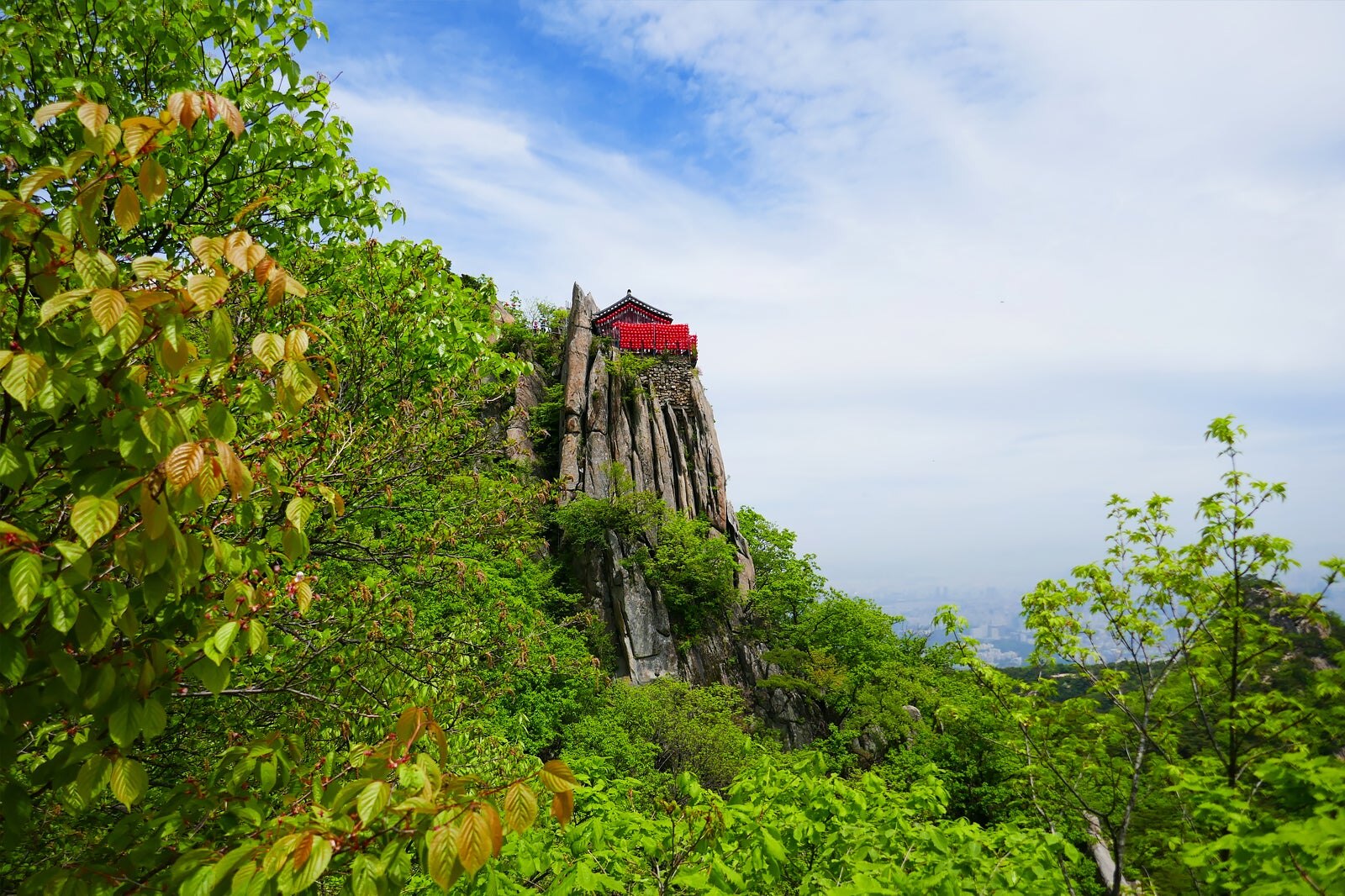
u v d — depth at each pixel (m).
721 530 42.97
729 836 4.88
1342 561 6.89
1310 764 4.34
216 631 2.79
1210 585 7.55
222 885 2.47
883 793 5.82
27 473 2.51
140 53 6.31
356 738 5.08
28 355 2.31
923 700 31.25
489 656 7.22
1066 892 5.02
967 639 8.51
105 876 2.64
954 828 4.87
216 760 4.57
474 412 8.20
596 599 33.28
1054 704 8.23
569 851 4.58
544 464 39.84
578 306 47.59
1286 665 7.16
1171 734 7.71
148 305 2.42
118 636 2.88
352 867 2.36
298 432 4.67
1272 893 3.40
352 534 6.89
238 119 2.51
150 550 2.49
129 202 2.53
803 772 5.78
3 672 2.31
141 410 2.48
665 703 27.39
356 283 7.80
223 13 6.29
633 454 41.03
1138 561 8.24
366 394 7.41
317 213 7.81
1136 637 8.02
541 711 21.55
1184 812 7.01
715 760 25.14
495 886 3.65
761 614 39.47
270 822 2.76
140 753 4.34
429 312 8.08
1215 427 7.64
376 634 5.44
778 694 34.91
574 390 41.31
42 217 2.49
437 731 2.88
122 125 2.48
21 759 3.79
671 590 34.84
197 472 2.34
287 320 6.25
